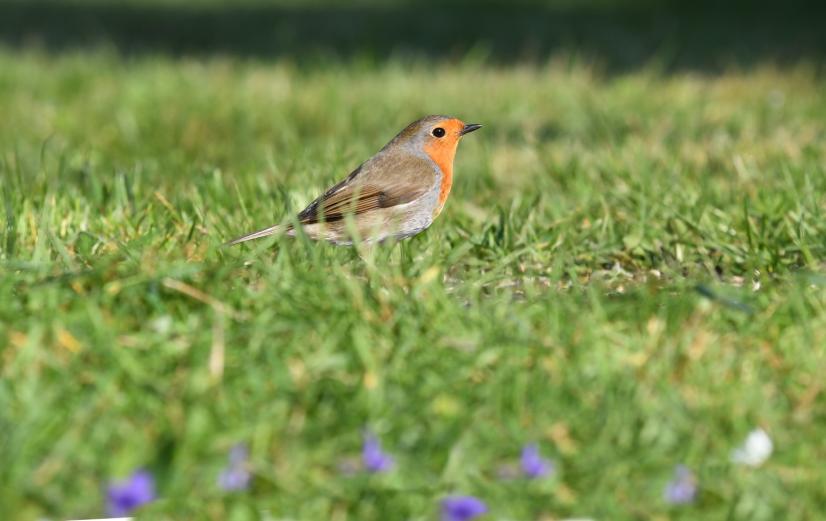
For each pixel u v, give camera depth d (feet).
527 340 27.48
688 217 41.52
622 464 24.27
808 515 23.38
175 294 30.01
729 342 28.40
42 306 29.01
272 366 26.25
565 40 122.42
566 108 75.15
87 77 86.43
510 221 40.83
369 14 142.51
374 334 28.04
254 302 29.86
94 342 27.09
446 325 28.55
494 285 35.01
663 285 32.86
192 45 123.75
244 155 62.44
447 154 40.73
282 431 24.63
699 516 23.67
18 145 65.16
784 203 41.96
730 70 93.81
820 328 28.96
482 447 24.80
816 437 25.22
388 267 32.27
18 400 25.36
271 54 115.55
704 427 25.17
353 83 86.28
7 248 35.76
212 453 23.95
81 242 35.27
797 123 64.28
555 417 25.45
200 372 25.70
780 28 127.54
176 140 67.00
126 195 43.45
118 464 23.66
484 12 143.84
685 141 59.41
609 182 48.03
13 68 89.66
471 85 84.02
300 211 42.88
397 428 25.03
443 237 39.73
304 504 23.41
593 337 27.66
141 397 25.34
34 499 22.72
